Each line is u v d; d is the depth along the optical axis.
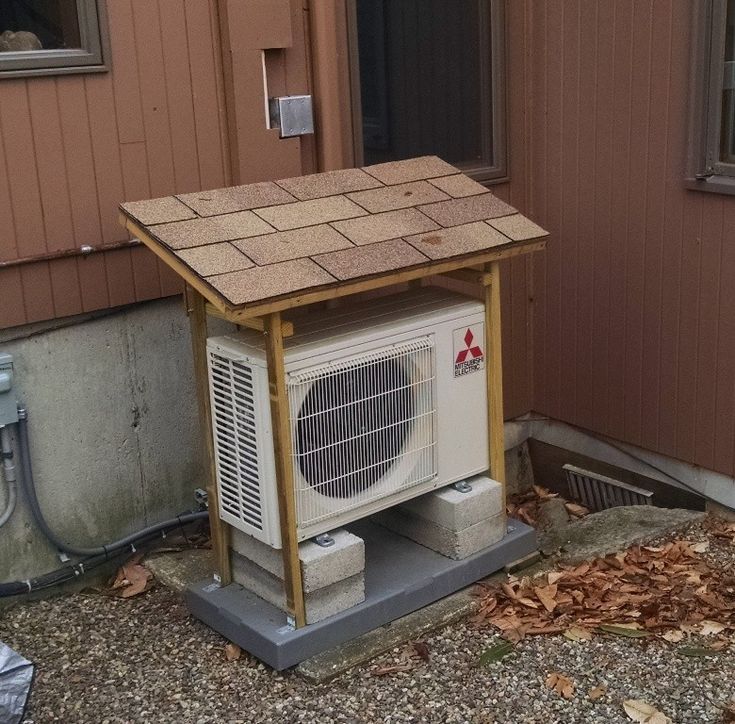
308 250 3.57
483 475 4.36
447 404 4.09
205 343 3.80
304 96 4.61
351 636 3.86
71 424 4.28
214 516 3.99
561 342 5.55
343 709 3.57
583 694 3.60
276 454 3.58
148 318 4.43
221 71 4.40
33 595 4.32
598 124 5.09
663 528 4.74
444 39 5.12
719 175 4.64
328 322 3.92
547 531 4.87
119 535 4.52
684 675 3.67
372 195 3.99
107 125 4.14
